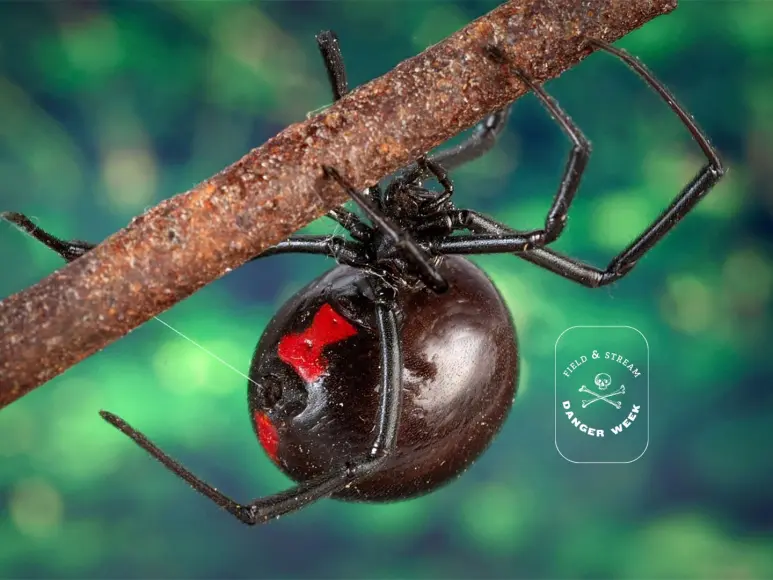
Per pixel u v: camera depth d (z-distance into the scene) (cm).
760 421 19
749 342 19
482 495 18
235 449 19
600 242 20
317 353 7
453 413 7
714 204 20
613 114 21
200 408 19
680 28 20
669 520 18
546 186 21
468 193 21
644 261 19
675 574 18
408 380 7
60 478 19
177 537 19
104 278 6
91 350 6
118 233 6
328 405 7
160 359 19
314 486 7
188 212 6
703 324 19
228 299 20
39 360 6
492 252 7
